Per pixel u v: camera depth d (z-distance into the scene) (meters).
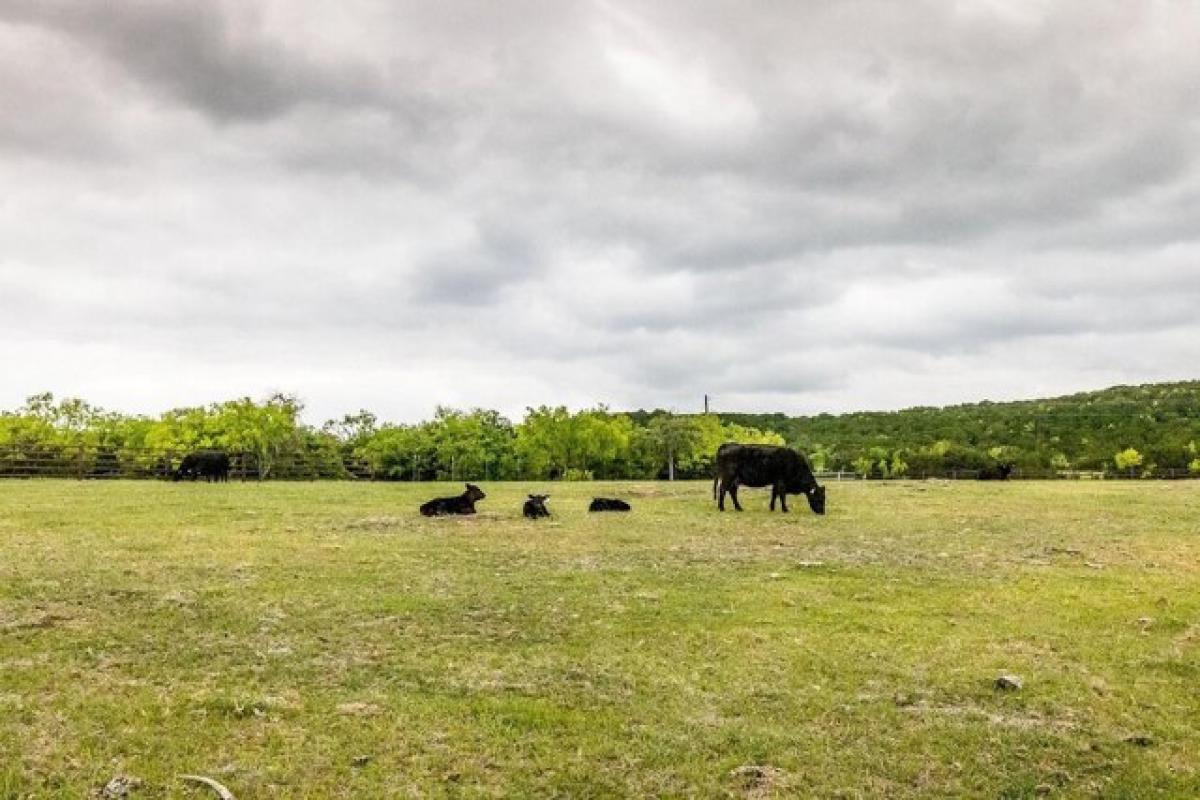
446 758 7.33
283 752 7.36
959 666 10.22
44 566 15.12
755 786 6.96
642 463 81.44
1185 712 8.88
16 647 10.13
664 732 7.99
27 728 7.71
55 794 6.48
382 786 6.79
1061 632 11.87
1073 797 6.91
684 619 12.24
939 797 6.87
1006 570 16.70
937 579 15.65
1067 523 24.81
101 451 58.28
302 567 15.69
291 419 60.19
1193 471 73.56
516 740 7.73
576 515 25.47
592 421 70.00
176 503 27.09
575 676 9.59
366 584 14.23
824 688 9.34
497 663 10.00
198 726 7.85
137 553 16.83
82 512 23.78
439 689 9.06
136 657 9.92
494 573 15.51
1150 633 11.96
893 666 10.16
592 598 13.51
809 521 24.56
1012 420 131.12
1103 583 15.43
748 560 17.47
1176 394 155.00
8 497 28.69
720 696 9.01
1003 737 8.03
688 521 24.14
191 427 58.88
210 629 11.20
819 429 133.62
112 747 7.36
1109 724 8.47
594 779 7.00
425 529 21.70
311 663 9.85
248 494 31.73
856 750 7.70
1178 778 7.28
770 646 10.91
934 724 8.34
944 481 47.09
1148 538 21.62
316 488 36.16
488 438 71.31
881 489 38.09
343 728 7.89
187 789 6.61
